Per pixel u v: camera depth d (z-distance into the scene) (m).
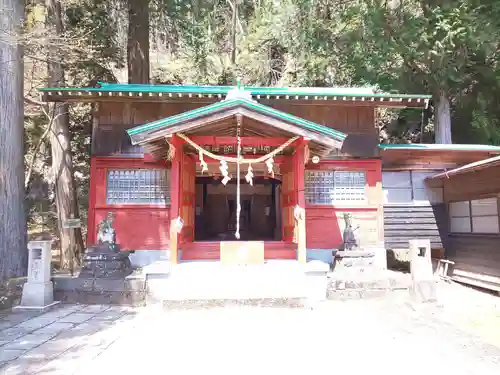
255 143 8.42
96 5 12.79
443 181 10.65
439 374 4.05
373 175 10.36
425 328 5.73
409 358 4.50
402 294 7.54
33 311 6.73
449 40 12.41
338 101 9.88
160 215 9.84
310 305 6.93
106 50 13.18
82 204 15.22
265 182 15.95
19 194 8.78
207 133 8.51
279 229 15.46
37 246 7.03
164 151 8.88
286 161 10.09
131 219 9.81
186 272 7.59
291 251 9.05
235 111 7.60
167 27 15.45
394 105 10.11
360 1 14.42
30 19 11.76
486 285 8.61
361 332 5.51
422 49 13.05
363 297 7.50
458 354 4.64
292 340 5.14
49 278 7.20
